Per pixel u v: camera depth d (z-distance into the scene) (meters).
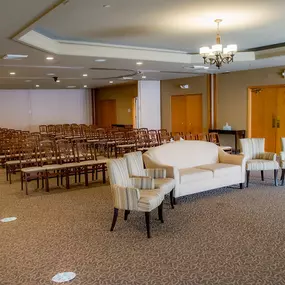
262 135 10.92
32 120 17.30
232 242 3.91
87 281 3.12
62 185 6.94
